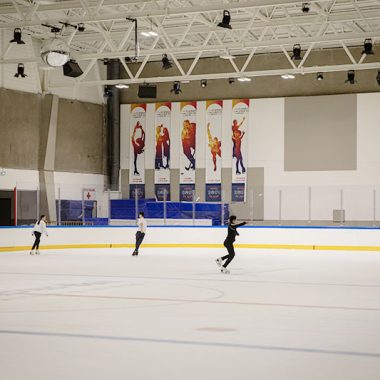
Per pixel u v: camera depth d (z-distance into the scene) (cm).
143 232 2381
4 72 3106
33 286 1378
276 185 3416
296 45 2561
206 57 3531
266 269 1823
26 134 3194
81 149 3478
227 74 2855
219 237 2856
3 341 750
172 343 738
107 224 3055
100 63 3594
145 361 642
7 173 3095
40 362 639
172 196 3578
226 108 3497
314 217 3234
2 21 2967
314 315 966
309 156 3366
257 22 2875
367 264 2011
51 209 3066
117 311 1002
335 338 772
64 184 3058
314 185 3353
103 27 2920
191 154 3547
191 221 3034
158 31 2600
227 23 2055
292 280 1519
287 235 2792
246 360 647
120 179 3653
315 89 3378
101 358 657
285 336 784
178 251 2661
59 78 3378
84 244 2856
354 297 1198
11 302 1112
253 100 3459
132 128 3641
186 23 2920
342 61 3319
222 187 3491
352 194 3225
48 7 2364
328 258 2278
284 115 3412
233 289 1327
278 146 3416
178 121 3575
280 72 2830
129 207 3181
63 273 1691
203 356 667
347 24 2797
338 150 3325
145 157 3622
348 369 610
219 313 984
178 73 3569
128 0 2159
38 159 3253
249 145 3459
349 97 3312
